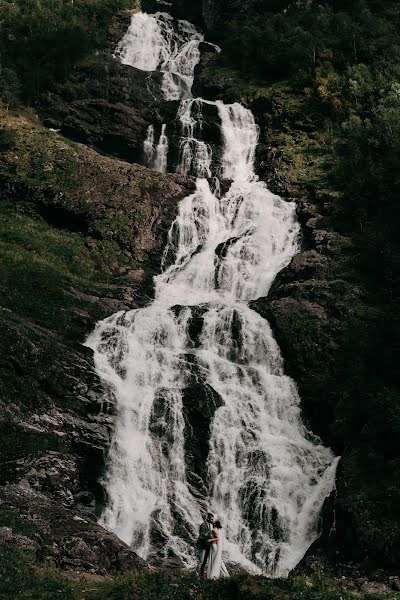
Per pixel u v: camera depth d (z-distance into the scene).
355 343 36.56
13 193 47.81
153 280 44.03
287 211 47.34
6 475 29.80
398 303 37.97
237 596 20.72
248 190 49.56
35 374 33.56
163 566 29.28
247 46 59.72
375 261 41.09
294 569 28.78
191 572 23.84
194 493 32.50
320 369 36.94
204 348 38.34
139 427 33.88
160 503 31.77
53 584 21.97
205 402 34.56
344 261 41.94
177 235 46.53
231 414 34.66
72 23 63.47
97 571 25.31
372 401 31.50
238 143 53.59
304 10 65.06
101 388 34.50
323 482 32.59
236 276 44.38
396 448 30.28
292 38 58.81
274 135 53.53
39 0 65.31
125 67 59.22
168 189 48.53
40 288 39.50
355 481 30.05
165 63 63.38
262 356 37.94
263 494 32.44
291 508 32.16
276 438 34.25
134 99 56.16
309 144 52.16
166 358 36.75
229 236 47.25
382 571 26.89
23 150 50.03
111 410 34.00
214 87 58.03
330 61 57.34
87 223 46.53
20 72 57.19
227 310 39.25
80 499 31.31
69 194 47.47
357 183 45.97
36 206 47.34
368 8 65.50
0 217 46.34
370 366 34.91
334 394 35.41
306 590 21.58
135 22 66.06
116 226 46.03
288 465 33.41
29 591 21.28
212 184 49.84
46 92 56.72
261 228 46.84
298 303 39.47
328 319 38.50
